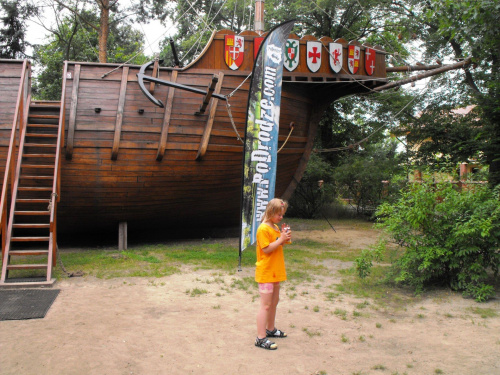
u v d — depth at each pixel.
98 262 7.94
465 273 5.96
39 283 6.22
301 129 10.58
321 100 10.78
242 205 7.24
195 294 5.95
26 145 7.52
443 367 3.68
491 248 5.89
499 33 8.67
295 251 9.52
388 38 20.64
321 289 6.33
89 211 9.41
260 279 4.06
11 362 3.65
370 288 6.35
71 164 8.62
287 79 9.31
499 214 5.87
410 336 4.43
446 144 15.09
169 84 7.88
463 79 15.26
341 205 19.16
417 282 6.27
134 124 8.70
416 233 6.49
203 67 9.06
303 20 19.94
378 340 4.31
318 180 17.56
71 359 3.74
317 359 3.83
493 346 4.14
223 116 9.11
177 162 9.03
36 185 8.70
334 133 22.06
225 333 4.45
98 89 8.69
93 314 5.01
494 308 5.38
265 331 4.08
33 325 4.59
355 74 9.67
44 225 6.71
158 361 3.74
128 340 4.21
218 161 9.34
